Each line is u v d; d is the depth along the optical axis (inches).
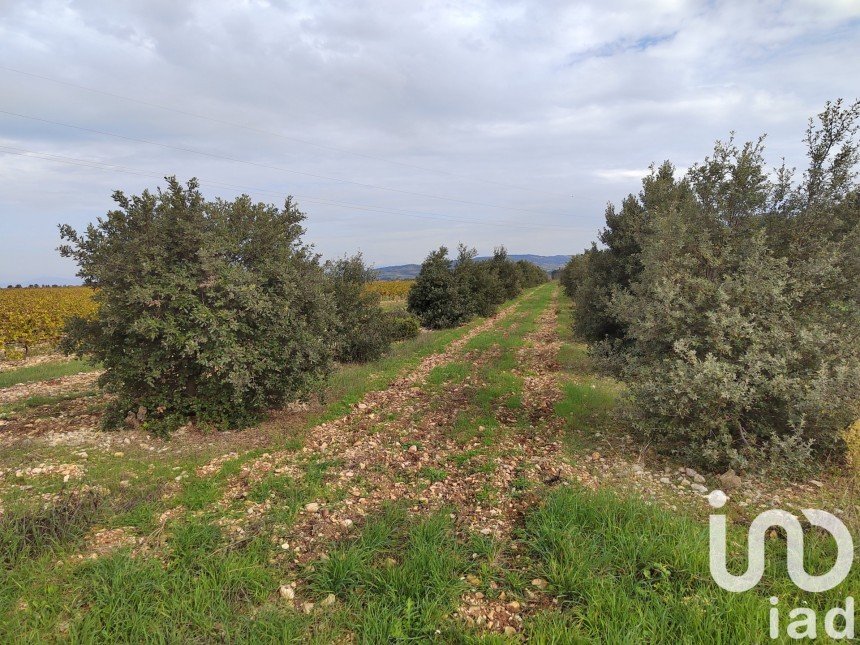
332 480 198.4
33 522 144.1
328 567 130.1
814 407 176.1
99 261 240.7
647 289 237.0
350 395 342.6
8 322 582.9
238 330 255.3
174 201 247.4
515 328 740.0
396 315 715.4
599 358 283.4
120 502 170.2
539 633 105.5
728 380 179.6
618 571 128.9
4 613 110.6
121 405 260.2
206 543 142.8
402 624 110.5
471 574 132.0
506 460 217.9
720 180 258.5
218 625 110.2
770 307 196.1
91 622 107.4
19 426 265.6
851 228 239.9
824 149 253.9
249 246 276.2
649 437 230.7
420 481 197.2
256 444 246.1
